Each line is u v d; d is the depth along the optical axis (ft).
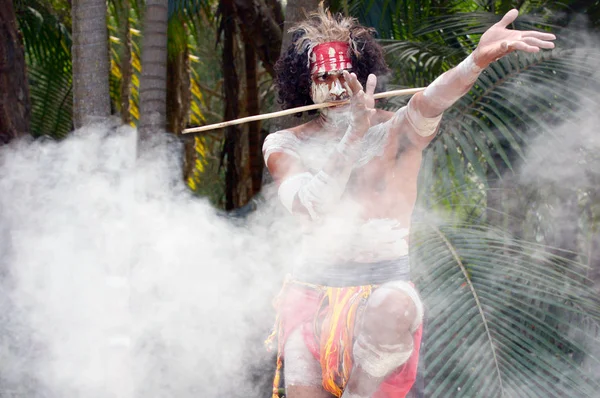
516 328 21.40
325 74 15.55
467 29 29.45
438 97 14.26
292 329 15.42
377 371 14.16
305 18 25.91
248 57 45.09
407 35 33.35
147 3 25.48
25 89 31.30
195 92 56.90
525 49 13.24
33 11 49.44
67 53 51.21
